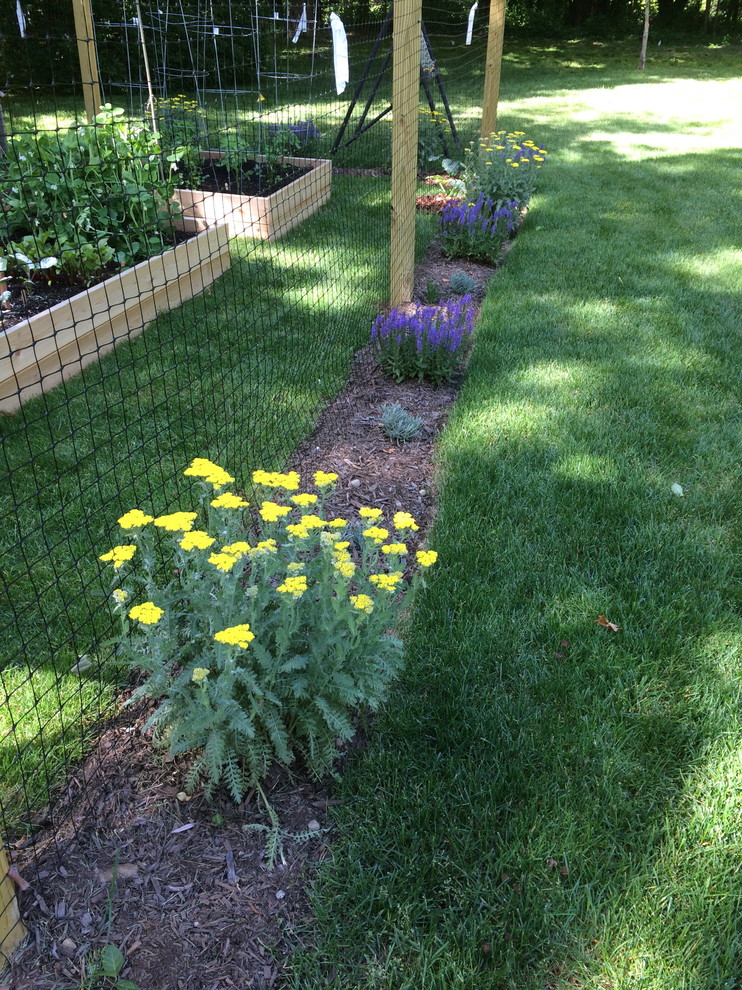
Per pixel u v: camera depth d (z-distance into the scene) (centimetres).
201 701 174
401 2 413
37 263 436
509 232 693
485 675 234
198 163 706
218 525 211
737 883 176
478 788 197
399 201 478
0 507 300
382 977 157
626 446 363
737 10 2841
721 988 157
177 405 381
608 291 562
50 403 376
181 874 178
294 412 387
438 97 1303
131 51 1220
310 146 909
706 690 230
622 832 188
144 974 158
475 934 165
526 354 458
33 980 155
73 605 252
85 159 475
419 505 328
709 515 314
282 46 1377
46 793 193
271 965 161
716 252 652
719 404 405
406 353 427
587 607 262
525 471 342
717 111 1423
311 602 198
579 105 1466
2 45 1138
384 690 219
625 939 165
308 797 199
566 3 2895
